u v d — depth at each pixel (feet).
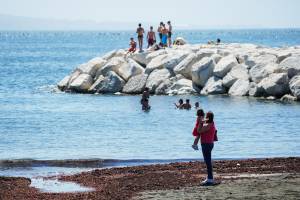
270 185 108.88
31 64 558.56
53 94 302.66
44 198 108.47
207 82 283.79
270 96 265.75
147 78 295.07
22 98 289.53
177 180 120.26
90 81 307.17
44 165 146.41
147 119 219.61
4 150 167.84
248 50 309.42
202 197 101.65
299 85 256.52
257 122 208.74
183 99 267.39
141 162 148.46
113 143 176.14
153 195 105.81
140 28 321.32
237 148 165.89
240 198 99.86
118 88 297.53
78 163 148.36
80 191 115.03
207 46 335.88
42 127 206.49
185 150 164.25
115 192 110.63
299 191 103.60
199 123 113.60
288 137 181.98
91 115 231.30
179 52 302.66
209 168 113.80
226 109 237.45
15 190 116.47
